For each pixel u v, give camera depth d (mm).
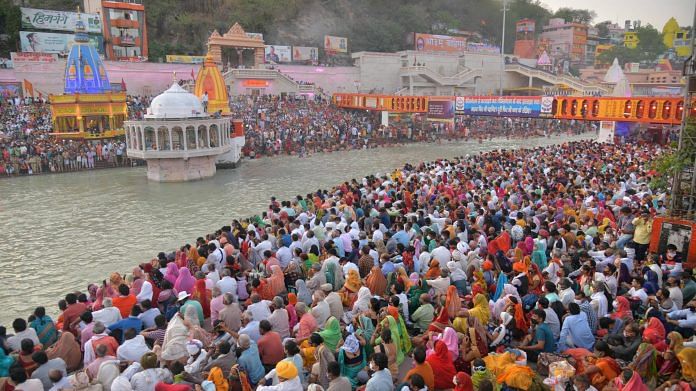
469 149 47844
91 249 19000
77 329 10016
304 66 63844
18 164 33719
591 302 9828
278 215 18188
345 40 78938
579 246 13766
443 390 8055
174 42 69562
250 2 77938
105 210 24719
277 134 45781
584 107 35531
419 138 53469
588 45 121312
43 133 38219
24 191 29062
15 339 8922
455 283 11719
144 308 10273
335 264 12344
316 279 11734
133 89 53188
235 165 37250
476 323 9000
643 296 10297
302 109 55188
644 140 39438
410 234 14234
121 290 10688
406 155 43812
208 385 7375
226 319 9883
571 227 14844
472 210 17453
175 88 32469
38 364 8109
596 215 16578
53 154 35094
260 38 60406
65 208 25094
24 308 14055
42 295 14922
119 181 32156
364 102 55812
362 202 19422
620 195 19219
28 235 20750
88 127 40000
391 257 12938
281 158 42562
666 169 14219
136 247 19219
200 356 8594
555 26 119250
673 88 86000
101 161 37062
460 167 26484
